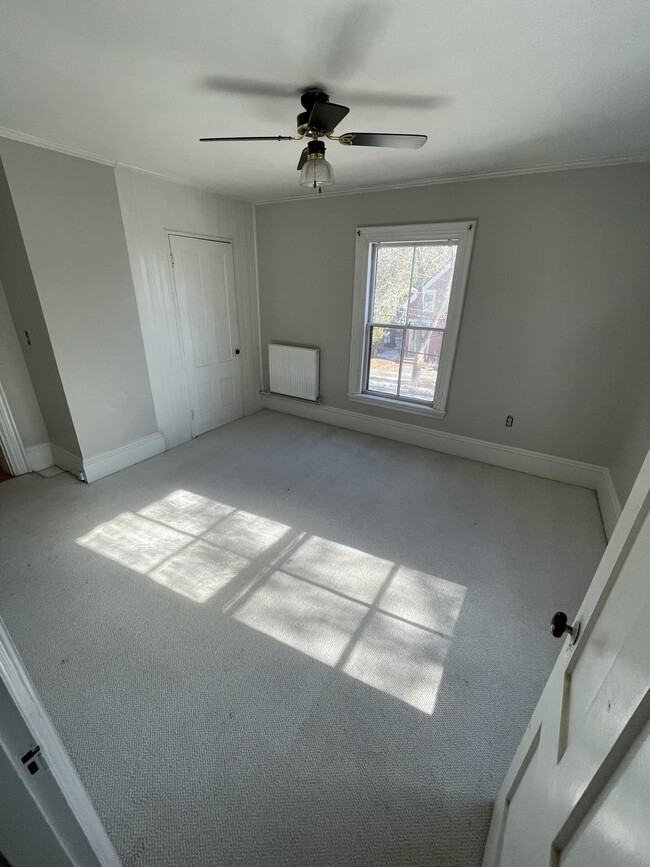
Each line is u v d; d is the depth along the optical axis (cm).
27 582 213
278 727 146
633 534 67
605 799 49
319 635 185
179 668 168
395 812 123
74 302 281
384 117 205
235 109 200
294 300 428
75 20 130
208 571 224
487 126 212
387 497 305
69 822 61
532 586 218
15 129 225
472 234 309
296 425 450
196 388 403
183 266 358
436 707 154
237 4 123
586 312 289
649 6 118
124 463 343
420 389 388
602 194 262
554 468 334
